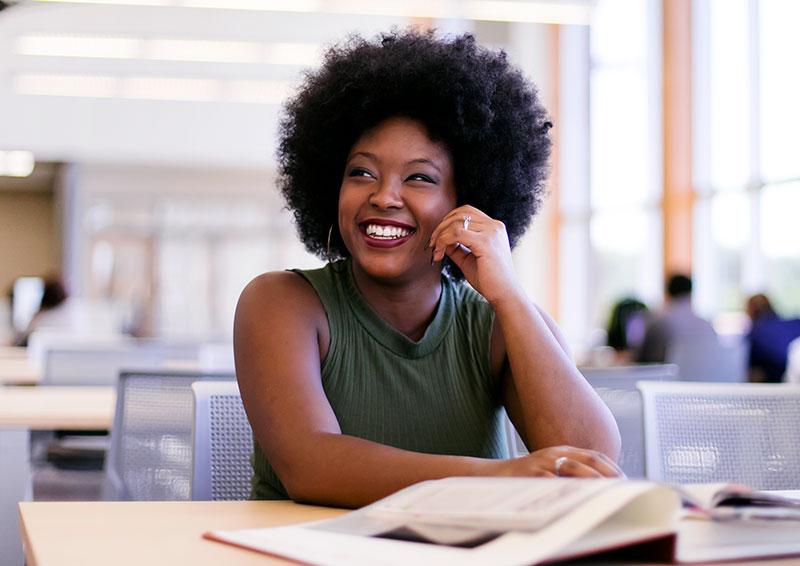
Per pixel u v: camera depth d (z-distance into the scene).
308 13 10.46
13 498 2.90
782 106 8.22
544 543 0.85
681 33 9.49
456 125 1.72
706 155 9.39
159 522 1.24
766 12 8.38
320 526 1.09
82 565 0.97
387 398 1.65
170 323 15.14
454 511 0.99
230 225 15.16
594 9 6.65
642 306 7.91
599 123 10.98
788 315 8.12
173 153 12.67
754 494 1.03
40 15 9.71
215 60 9.41
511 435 2.10
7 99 12.38
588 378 2.84
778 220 8.28
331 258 2.01
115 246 14.93
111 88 11.42
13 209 16.88
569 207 11.70
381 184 1.67
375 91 1.71
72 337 6.51
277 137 2.07
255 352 1.58
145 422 2.65
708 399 2.27
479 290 1.65
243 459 2.04
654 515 0.91
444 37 1.94
